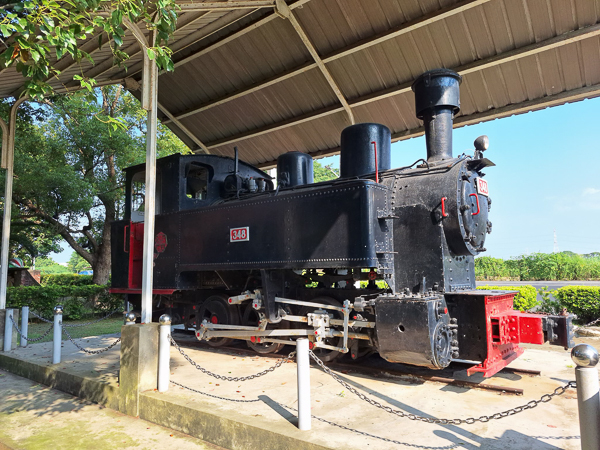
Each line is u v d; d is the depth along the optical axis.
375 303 4.45
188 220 6.61
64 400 4.90
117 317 13.04
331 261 4.93
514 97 8.27
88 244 17.91
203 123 11.03
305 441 3.00
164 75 9.72
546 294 10.13
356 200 4.81
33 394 5.16
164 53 3.64
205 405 3.86
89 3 3.19
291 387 4.51
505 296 4.78
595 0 6.45
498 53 7.57
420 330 4.07
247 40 8.60
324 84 9.13
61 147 13.62
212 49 8.69
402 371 4.93
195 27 6.84
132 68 7.96
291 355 3.52
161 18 3.57
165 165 7.09
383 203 5.03
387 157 5.93
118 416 4.32
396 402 3.98
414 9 7.30
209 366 5.62
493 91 8.24
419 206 4.92
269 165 11.88
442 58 7.96
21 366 6.05
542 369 5.15
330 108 9.52
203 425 3.66
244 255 5.83
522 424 3.37
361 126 5.84
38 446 3.57
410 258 4.93
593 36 6.88
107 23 3.33
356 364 5.43
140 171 7.51
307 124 10.22
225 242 6.07
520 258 24.98
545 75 7.71
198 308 7.08
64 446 3.57
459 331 4.52
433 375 4.80
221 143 11.38
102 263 15.04
